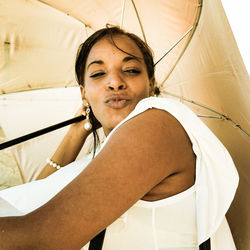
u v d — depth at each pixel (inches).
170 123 34.8
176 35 76.4
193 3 71.2
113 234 36.4
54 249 27.3
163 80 81.8
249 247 54.3
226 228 42.1
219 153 38.4
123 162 30.5
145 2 73.4
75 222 27.8
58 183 49.6
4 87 81.9
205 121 77.9
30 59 80.0
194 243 38.8
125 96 48.6
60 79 83.0
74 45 79.5
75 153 81.5
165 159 32.9
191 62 77.2
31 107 84.8
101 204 28.8
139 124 33.0
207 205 37.5
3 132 86.0
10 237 27.0
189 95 79.4
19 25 76.3
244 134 64.4
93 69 50.3
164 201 36.6
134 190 30.5
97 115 52.4
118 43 49.4
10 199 47.1
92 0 73.5
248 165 60.4
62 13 75.6
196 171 37.6
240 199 59.7
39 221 27.4
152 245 36.9
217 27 68.1
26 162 89.1
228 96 69.1
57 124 78.5
